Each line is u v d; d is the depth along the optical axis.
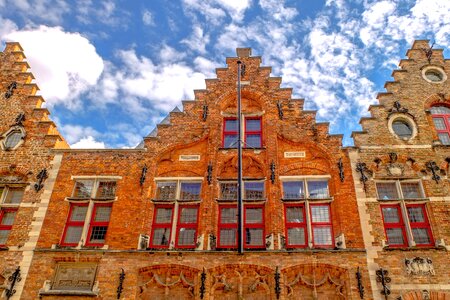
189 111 16.67
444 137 15.45
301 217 13.98
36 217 14.35
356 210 13.64
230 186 14.76
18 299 12.66
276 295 12.20
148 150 15.70
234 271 12.77
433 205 13.60
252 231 13.79
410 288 12.05
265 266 12.69
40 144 16.12
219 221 14.08
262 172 14.94
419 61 17.25
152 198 14.66
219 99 16.91
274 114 16.25
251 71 17.66
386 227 13.54
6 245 13.75
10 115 16.95
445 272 12.29
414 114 15.74
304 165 14.92
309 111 16.11
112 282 12.82
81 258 13.37
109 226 13.97
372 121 15.68
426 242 13.17
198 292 12.44
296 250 12.91
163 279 12.89
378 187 14.34
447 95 16.16
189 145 15.85
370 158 14.78
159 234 14.03
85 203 14.78
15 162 15.72
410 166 14.57
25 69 18.50
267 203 14.09
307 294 12.36
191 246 13.68
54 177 15.28
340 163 14.66
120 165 15.43
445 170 14.32
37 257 13.45
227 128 16.39
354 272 12.44
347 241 13.05
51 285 13.02
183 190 14.87
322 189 14.51
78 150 15.88
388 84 16.61
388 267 12.47
